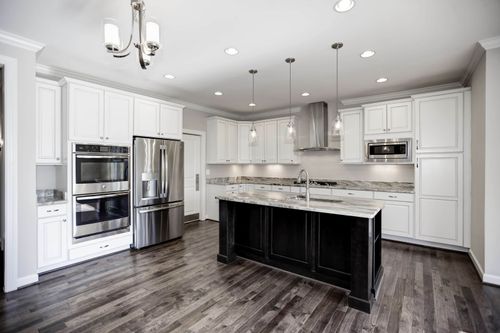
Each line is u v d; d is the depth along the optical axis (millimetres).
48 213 2914
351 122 4691
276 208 3090
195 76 3768
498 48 2596
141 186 3803
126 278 2830
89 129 3287
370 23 2346
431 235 3762
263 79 3910
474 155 3219
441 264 3217
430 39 2639
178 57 3104
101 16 2234
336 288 2619
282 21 2326
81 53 2992
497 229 2646
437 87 4172
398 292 2531
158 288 2609
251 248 3326
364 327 2002
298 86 4238
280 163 5805
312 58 3119
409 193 3959
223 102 5391
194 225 5309
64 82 3137
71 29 2451
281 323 2053
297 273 2912
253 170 6598
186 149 5500
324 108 5207
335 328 1990
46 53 2984
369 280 2248
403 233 4020
